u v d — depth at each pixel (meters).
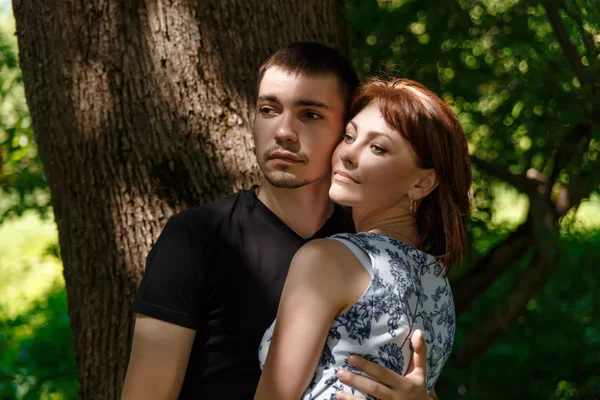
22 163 5.58
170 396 2.01
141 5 2.60
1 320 6.70
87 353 2.65
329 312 1.80
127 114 2.58
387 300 1.81
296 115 2.05
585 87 4.64
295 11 2.76
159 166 2.57
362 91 2.02
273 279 2.10
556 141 5.35
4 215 5.89
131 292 2.56
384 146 1.92
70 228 2.65
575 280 6.52
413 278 1.89
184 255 2.05
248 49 2.66
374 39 5.59
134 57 2.59
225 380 2.05
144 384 2.00
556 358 6.18
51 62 2.62
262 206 2.17
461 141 2.01
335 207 2.27
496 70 5.53
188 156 2.58
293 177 2.06
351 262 1.83
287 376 1.78
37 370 5.52
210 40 2.63
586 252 6.54
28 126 5.28
